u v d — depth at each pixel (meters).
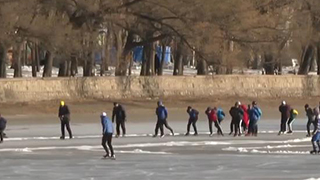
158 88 169.25
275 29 171.00
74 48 151.38
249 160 83.56
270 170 75.25
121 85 165.62
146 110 155.50
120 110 110.56
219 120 115.62
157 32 180.38
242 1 164.75
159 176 71.06
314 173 73.12
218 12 161.38
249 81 178.00
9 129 122.88
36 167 77.44
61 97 157.75
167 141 104.56
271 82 180.38
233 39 166.50
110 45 178.62
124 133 111.31
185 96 171.25
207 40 162.88
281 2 177.00
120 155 87.94
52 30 146.62
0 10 140.50
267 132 120.88
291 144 102.00
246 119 114.75
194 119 113.75
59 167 77.44
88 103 157.50
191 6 160.25
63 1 152.25
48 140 105.50
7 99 151.12
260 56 197.00
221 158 85.44
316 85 184.88
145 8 160.88
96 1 155.62
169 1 159.50
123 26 164.62
